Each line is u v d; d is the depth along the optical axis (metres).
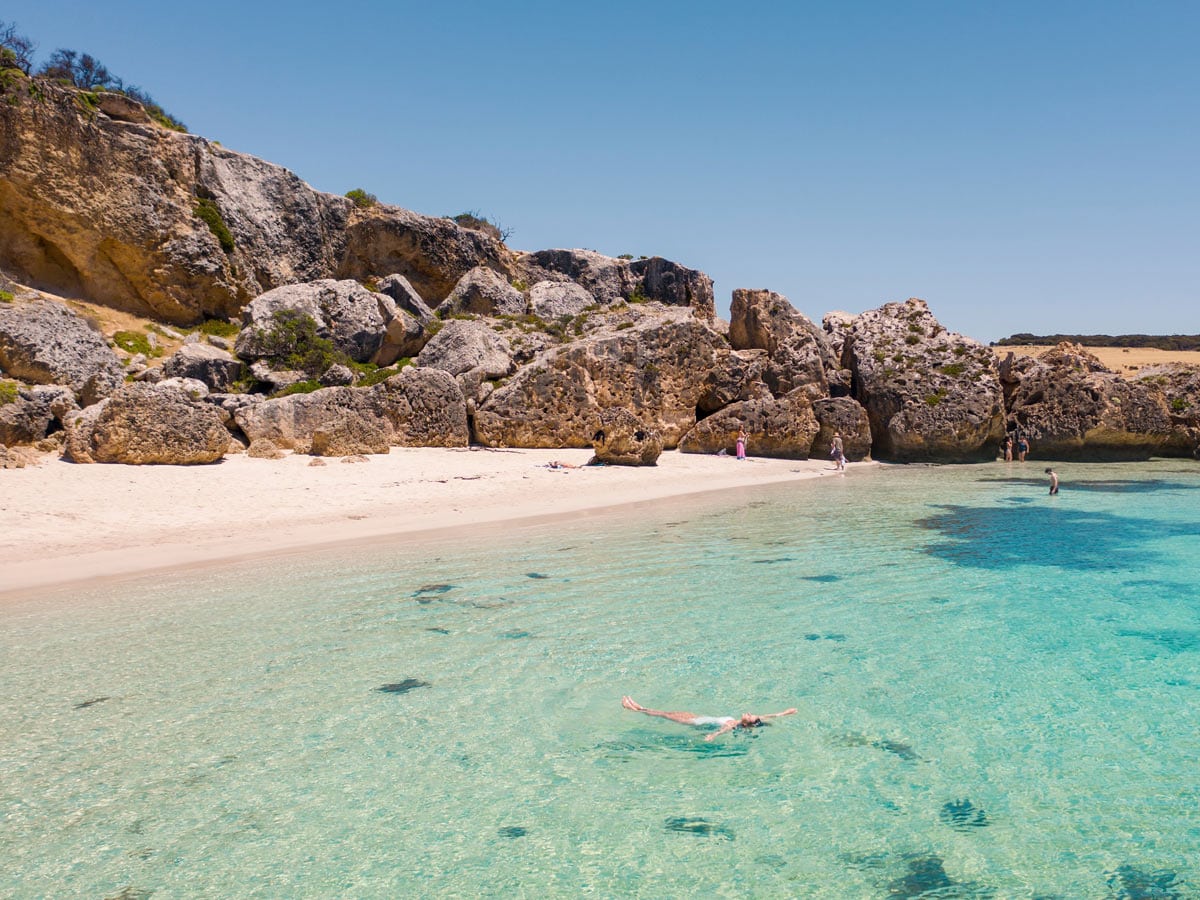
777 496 29.16
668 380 43.44
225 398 34.59
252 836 6.73
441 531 20.80
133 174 45.62
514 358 45.56
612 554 18.27
